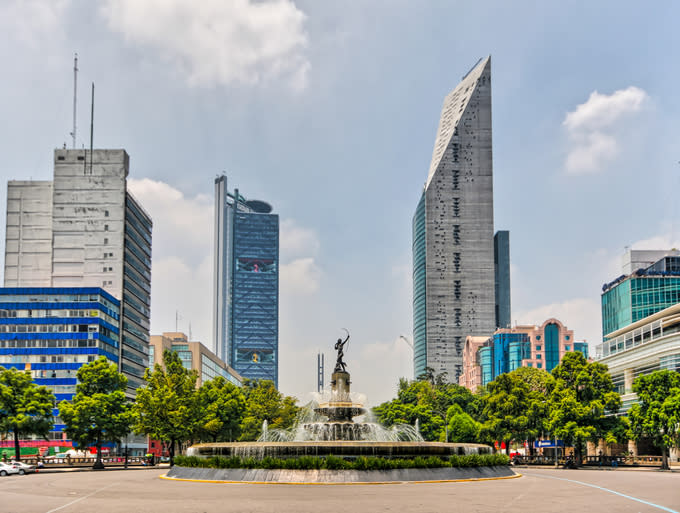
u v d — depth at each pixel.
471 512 29.56
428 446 51.50
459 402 167.50
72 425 91.94
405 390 164.12
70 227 177.38
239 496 37.28
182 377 96.38
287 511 29.75
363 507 31.38
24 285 177.00
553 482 51.00
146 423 91.94
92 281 174.38
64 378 143.50
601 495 38.94
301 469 47.28
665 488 45.25
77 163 180.00
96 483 52.25
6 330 144.62
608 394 91.31
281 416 128.38
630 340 137.00
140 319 189.25
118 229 176.88
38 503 34.88
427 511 29.83
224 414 106.56
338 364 67.94
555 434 92.25
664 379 87.62
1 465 73.00
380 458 48.12
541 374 153.38
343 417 66.50
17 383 94.75
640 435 91.06
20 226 180.12
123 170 180.12
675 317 119.62
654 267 192.00
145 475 68.06
